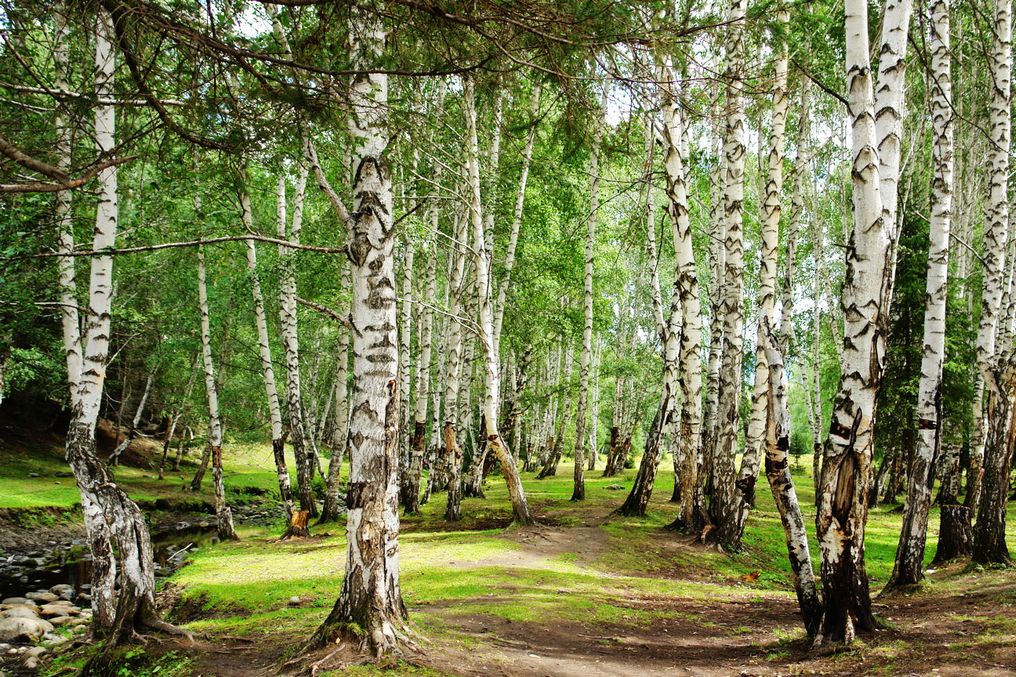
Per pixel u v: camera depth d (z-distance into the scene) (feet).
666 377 55.83
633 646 22.84
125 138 14.89
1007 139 34.32
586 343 69.41
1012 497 75.51
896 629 20.76
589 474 109.60
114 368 91.45
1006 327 41.55
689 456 48.06
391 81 18.85
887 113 19.52
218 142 14.94
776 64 36.99
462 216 62.59
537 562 37.40
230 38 13.17
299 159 17.69
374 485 18.49
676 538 46.11
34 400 92.32
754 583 38.22
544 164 33.65
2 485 67.00
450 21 13.39
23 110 13.98
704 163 64.23
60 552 51.57
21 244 22.18
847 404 19.58
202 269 54.49
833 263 94.17
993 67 34.71
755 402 43.47
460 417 84.74
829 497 20.16
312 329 82.17
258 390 86.94
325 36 14.53
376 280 18.89
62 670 21.99
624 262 96.78
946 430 59.16
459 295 61.41
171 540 55.88
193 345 74.18
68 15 12.76
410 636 18.67
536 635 22.91
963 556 36.37
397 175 43.14
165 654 19.97
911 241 63.05
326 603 27.25
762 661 20.35
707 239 75.46
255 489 90.48
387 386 18.75
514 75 16.52
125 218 28.12
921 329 62.59
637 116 17.30
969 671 16.97
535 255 70.85
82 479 22.20
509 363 102.68
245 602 29.14
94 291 24.57
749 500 44.55
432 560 36.37
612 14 13.47
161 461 100.53
